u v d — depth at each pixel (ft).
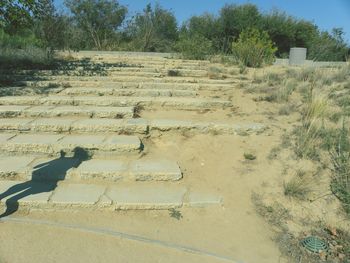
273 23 71.67
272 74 29.81
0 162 16.31
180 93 25.23
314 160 16.42
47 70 31.17
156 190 15.07
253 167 16.65
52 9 42.78
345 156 15.94
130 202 13.98
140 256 11.64
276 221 13.80
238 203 14.70
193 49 43.98
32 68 32.27
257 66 37.68
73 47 49.32
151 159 17.26
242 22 69.72
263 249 12.46
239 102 23.88
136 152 17.26
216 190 15.40
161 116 21.65
